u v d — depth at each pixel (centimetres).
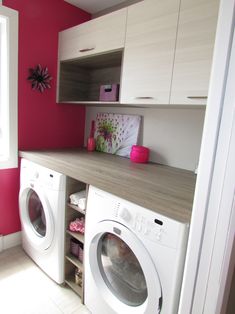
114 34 153
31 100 194
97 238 125
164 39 127
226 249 56
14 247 203
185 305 67
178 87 124
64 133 225
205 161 57
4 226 197
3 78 179
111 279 130
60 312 143
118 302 121
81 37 177
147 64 137
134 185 116
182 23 119
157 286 94
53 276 161
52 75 204
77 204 142
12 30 172
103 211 118
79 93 225
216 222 57
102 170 144
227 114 52
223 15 52
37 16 184
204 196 58
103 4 201
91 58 183
